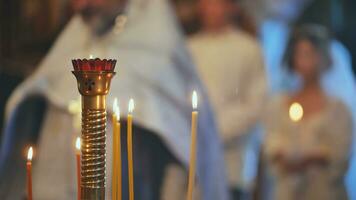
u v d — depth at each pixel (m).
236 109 5.63
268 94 5.68
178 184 3.50
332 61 5.65
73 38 3.57
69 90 3.48
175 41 3.65
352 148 5.41
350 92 5.64
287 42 5.73
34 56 5.11
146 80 3.52
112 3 3.53
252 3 6.25
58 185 3.44
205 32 5.97
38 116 3.60
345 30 7.05
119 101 3.38
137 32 3.57
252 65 5.79
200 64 5.80
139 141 3.41
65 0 4.78
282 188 5.39
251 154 5.69
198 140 3.63
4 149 3.60
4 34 5.20
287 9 6.77
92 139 1.50
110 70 1.50
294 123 5.42
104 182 1.51
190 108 3.63
